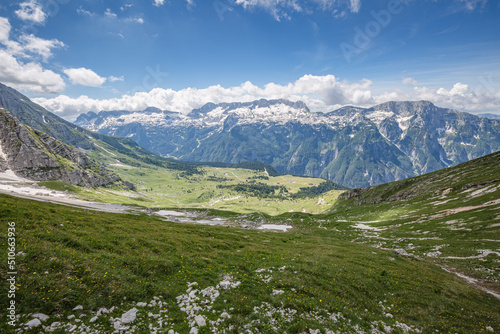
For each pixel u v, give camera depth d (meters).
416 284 30.84
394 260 45.22
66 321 13.05
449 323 22.14
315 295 22.03
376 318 20.41
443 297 28.19
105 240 26.11
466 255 55.28
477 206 92.19
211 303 18.03
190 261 26.44
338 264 33.94
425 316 22.69
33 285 14.21
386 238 84.56
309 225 128.25
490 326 23.27
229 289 20.81
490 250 54.38
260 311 17.77
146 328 14.05
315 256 38.59
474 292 33.53
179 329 14.43
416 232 85.81
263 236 65.50
